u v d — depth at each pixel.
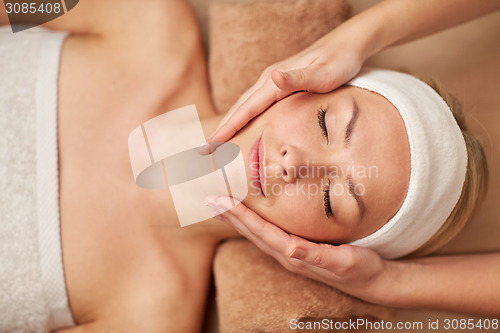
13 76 1.09
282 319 1.13
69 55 1.16
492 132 1.33
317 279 1.11
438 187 0.98
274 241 0.97
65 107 1.11
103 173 1.11
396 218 0.99
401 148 0.94
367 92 0.99
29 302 1.05
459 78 1.37
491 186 1.32
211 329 1.27
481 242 1.31
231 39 1.27
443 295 1.07
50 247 1.05
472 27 1.37
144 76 1.19
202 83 1.27
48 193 1.05
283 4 1.27
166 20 1.23
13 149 1.05
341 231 1.00
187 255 1.19
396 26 1.10
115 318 1.12
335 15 1.26
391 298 1.07
